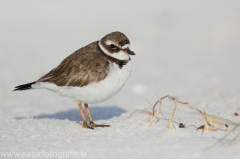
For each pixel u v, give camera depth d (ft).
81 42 69.87
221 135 25.82
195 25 77.51
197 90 47.62
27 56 65.72
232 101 38.17
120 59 31.07
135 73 57.52
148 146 24.59
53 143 26.63
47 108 43.11
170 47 68.54
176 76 55.06
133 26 77.61
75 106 43.98
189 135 26.37
